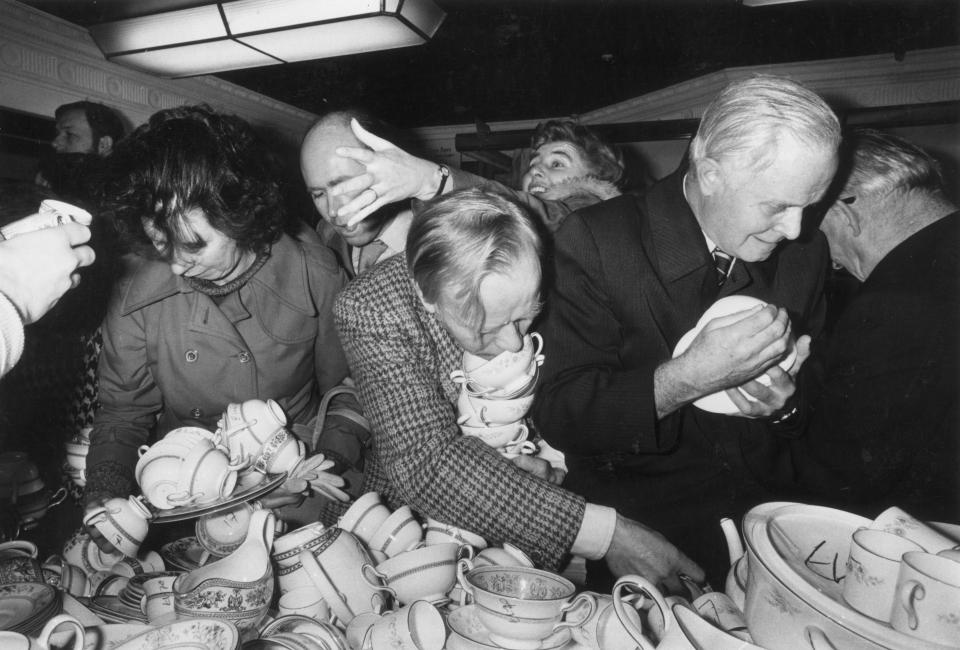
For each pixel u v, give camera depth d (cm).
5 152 392
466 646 78
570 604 80
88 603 95
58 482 165
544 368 121
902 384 109
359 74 450
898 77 443
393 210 155
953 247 111
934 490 114
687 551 132
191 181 122
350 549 93
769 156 96
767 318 100
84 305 163
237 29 210
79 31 420
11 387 155
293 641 77
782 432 126
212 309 144
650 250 123
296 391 162
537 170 212
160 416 164
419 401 107
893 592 67
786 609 66
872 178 121
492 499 101
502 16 332
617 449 116
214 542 113
